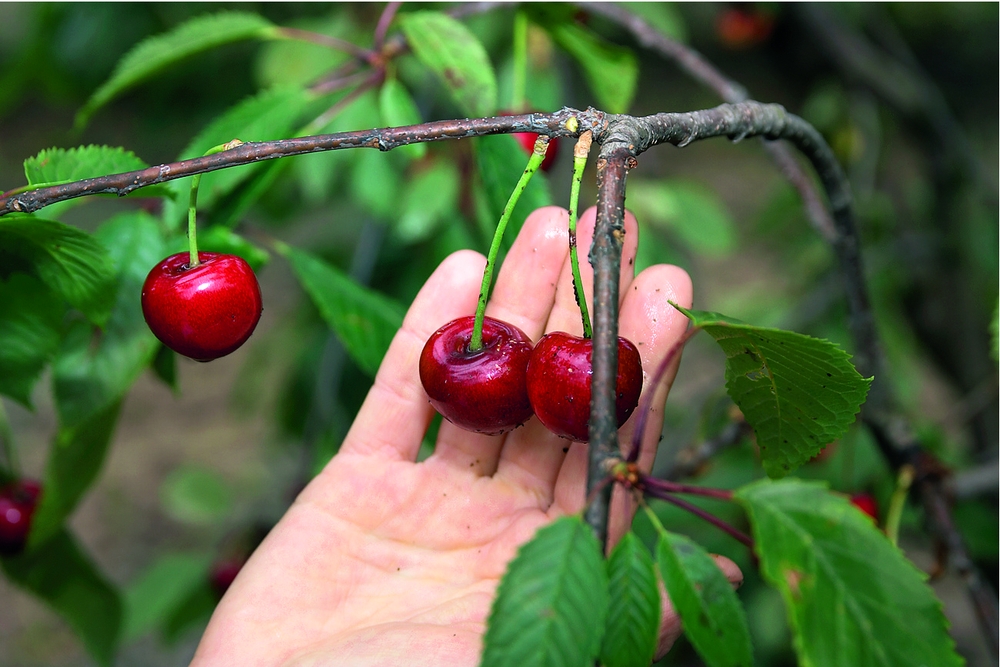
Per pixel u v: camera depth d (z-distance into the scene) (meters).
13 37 0.87
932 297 0.55
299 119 0.46
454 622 0.29
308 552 0.31
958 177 0.54
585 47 0.35
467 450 0.32
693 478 0.42
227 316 0.25
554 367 0.23
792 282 0.64
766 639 0.51
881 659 0.19
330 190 0.57
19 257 0.26
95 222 1.28
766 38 0.56
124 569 0.84
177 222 0.30
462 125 0.23
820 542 0.19
